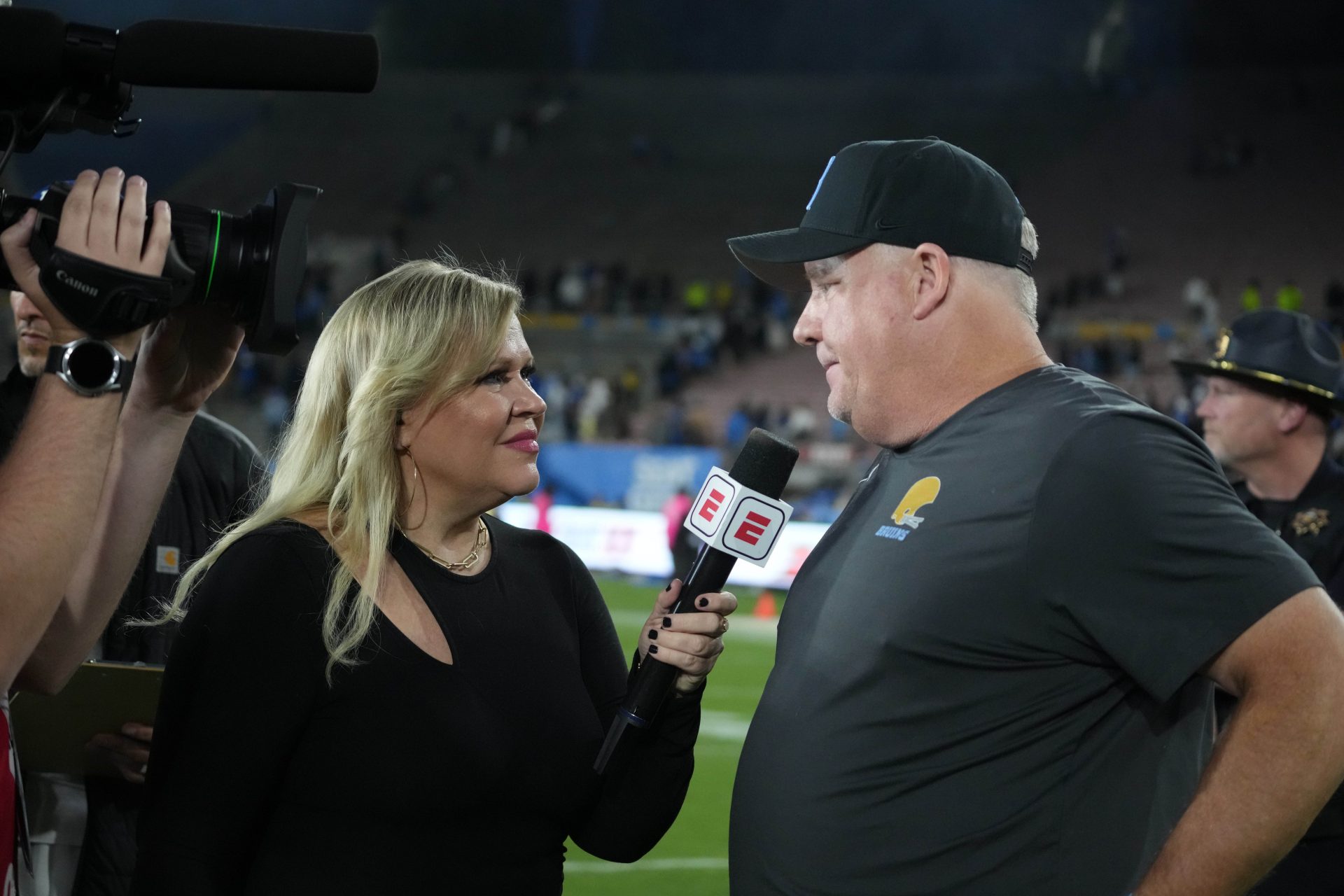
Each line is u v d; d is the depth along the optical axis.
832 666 2.04
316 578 2.08
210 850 1.95
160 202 1.72
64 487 1.66
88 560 2.10
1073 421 1.92
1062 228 34.81
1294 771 1.73
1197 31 42.84
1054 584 1.86
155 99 41.97
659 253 35.53
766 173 39.12
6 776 1.85
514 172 39.75
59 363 1.69
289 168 40.53
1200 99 39.25
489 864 2.14
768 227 36.31
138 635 2.95
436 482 2.24
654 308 31.05
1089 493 1.85
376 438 2.13
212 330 2.08
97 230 1.65
